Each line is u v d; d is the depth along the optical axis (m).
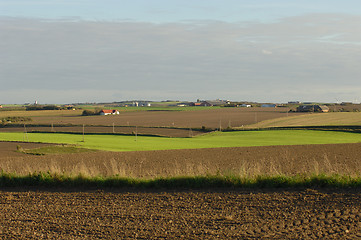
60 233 11.00
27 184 19.23
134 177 18.59
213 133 85.06
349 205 12.66
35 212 13.58
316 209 12.52
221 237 10.25
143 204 14.30
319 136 73.75
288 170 24.73
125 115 155.00
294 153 40.69
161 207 13.75
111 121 122.62
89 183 18.44
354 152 40.47
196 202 14.23
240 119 118.62
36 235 10.77
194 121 116.69
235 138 73.75
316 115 121.69
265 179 16.45
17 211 13.80
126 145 60.50
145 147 57.47
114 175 18.59
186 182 17.12
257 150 45.16
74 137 76.56
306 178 16.08
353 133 77.31
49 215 13.10
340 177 15.83
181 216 12.48
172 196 15.31
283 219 11.74
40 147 54.53
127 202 14.71
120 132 87.69
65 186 18.50
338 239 9.73
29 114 172.00
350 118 108.00
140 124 109.38
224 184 16.69
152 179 17.86
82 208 14.01
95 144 61.22
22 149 51.47
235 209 13.09
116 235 10.69
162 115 149.25
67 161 35.28
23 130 97.25
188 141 68.88
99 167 30.11
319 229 10.61
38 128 100.88
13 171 22.59
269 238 10.02
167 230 11.05
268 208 12.99
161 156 39.22
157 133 86.12
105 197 15.70
